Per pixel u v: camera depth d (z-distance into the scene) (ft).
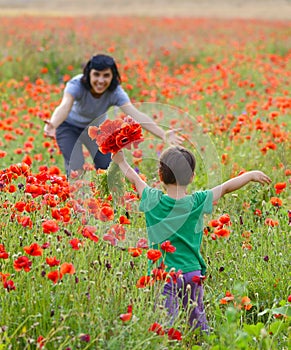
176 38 142.31
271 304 26.76
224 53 120.57
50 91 72.69
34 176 28.53
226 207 33.81
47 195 26.37
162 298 22.09
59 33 124.16
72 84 38.96
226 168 40.88
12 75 91.04
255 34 162.09
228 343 21.31
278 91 76.13
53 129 38.11
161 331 20.81
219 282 27.37
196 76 84.48
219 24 198.29
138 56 103.91
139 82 74.59
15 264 20.80
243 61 96.43
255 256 29.43
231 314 21.74
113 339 19.95
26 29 140.26
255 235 31.24
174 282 22.15
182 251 24.06
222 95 62.85
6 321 21.09
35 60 96.68
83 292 21.88
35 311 21.75
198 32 167.22
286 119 56.95
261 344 21.85
